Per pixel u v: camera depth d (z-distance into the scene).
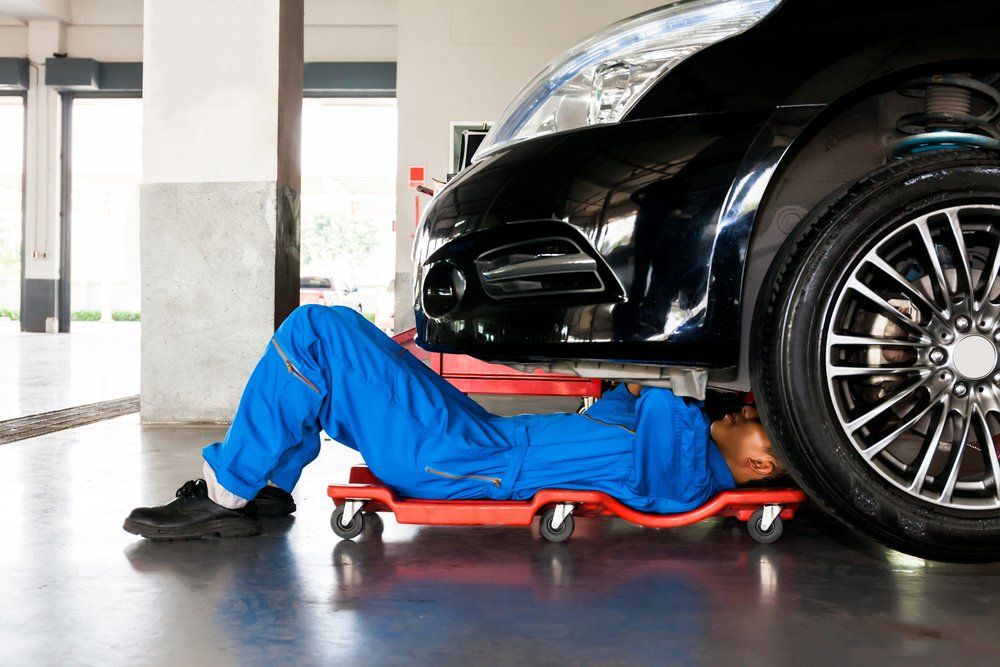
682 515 1.87
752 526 1.94
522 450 1.90
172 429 3.76
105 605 1.52
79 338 12.76
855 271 1.59
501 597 1.57
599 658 1.29
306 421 1.88
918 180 1.59
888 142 1.84
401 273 8.98
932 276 1.59
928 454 1.58
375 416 1.85
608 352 1.64
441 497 1.91
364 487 1.89
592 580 1.67
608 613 1.48
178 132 3.85
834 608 1.51
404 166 8.95
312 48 14.19
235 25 3.83
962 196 1.59
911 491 1.59
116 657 1.29
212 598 1.56
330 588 1.62
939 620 1.45
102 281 23.52
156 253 3.87
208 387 3.88
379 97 14.60
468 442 1.88
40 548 1.88
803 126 1.58
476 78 8.88
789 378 1.59
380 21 14.08
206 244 3.85
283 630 1.40
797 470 1.63
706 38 1.68
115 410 4.48
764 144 1.58
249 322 3.85
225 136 3.83
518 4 8.81
